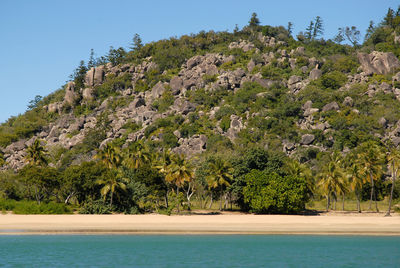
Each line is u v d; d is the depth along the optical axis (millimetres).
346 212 104250
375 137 160375
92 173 95312
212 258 45656
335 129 169375
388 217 89750
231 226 66562
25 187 103875
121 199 93375
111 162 104000
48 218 75250
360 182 106375
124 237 56750
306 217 84938
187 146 166125
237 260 45000
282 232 61344
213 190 106750
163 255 46844
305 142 164000
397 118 171125
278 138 167625
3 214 83562
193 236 58000
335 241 55469
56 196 103875
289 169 104125
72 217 78312
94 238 55875
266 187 92750
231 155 119875
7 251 47875
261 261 44688
